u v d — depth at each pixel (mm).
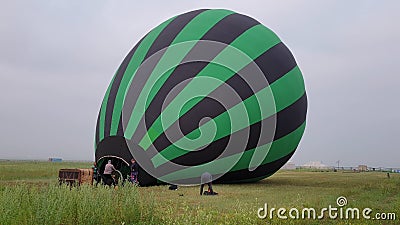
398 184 20344
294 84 18875
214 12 19125
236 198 13188
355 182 21859
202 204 11625
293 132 19031
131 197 9156
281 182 21500
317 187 17953
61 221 7750
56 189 8953
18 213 7547
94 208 8117
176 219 8406
